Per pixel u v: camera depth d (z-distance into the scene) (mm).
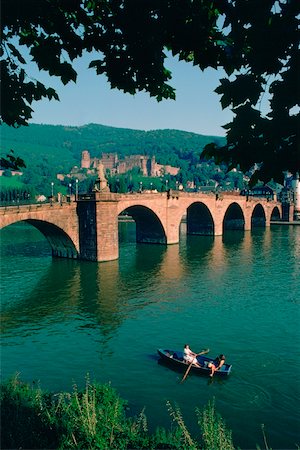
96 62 9375
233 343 36281
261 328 40094
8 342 37062
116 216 76562
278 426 23531
